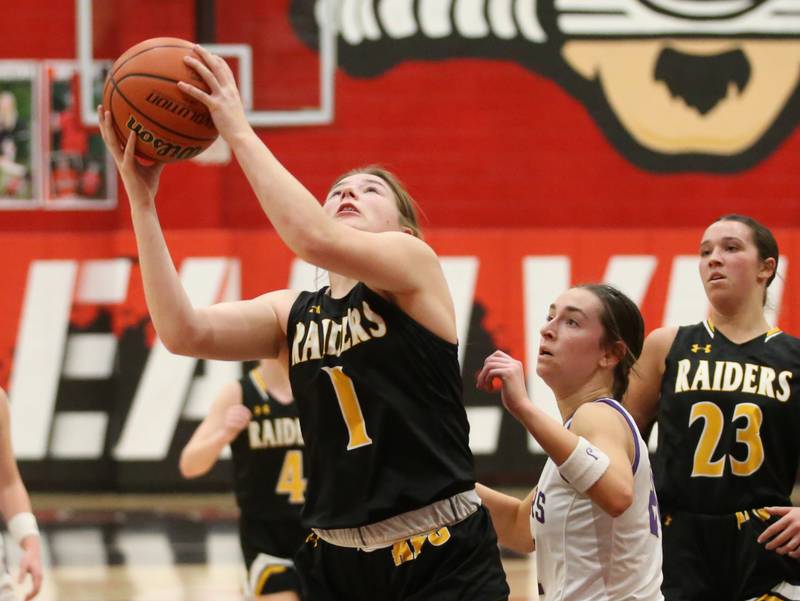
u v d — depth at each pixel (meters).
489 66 13.12
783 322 12.41
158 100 3.39
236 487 6.29
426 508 3.37
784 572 4.61
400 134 13.15
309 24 13.03
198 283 12.69
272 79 13.04
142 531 10.91
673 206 13.12
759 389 4.73
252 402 6.21
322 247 3.18
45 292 13.03
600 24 13.09
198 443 6.15
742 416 4.72
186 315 3.53
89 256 13.10
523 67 13.12
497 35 13.12
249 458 6.18
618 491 3.43
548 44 13.09
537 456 12.59
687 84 13.07
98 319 13.10
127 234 12.90
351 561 3.46
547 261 12.70
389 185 3.80
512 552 9.89
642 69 13.07
